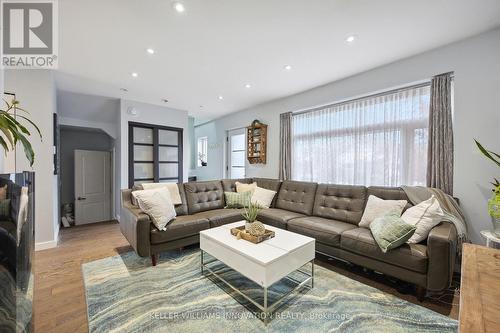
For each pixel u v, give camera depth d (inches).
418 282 70.2
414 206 84.4
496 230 71.8
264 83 136.0
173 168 195.2
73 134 193.0
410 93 106.6
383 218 83.1
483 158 84.7
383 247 75.4
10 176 34.8
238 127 209.3
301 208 128.0
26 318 38.2
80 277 86.0
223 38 87.5
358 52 98.7
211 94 156.6
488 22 77.8
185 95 158.9
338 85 131.6
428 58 97.6
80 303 70.4
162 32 83.0
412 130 105.9
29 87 110.3
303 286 79.8
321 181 144.9
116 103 171.2
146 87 141.7
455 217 83.1
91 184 181.8
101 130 192.1
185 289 77.3
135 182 173.2
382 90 113.6
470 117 87.3
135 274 87.7
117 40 87.9
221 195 143.6
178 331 58.2
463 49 88.8
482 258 38.3
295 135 161.2
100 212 185.9
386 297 73.4
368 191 108.0
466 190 88.0
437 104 94.6
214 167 239.6
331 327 59.8
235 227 91.0
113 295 73.5
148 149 181.3
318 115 146.6
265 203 139.3
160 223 95.9
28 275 39.7
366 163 122.4
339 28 81.4
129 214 101.3
